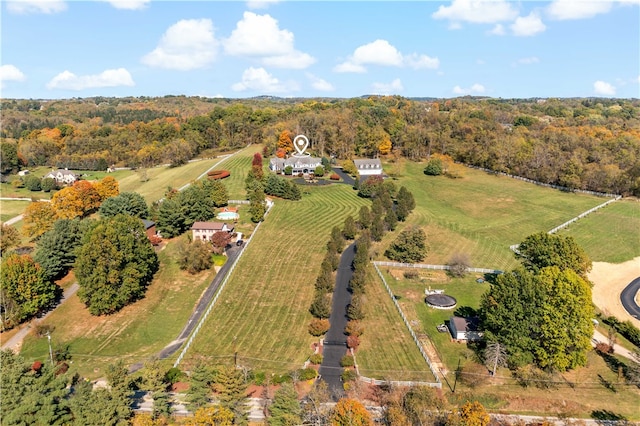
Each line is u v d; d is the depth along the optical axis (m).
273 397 59.16
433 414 56.34
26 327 79.00
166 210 114.75
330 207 141.00
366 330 77.94
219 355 69.88
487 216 142.12
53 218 119.19
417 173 190.62
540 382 65.94
